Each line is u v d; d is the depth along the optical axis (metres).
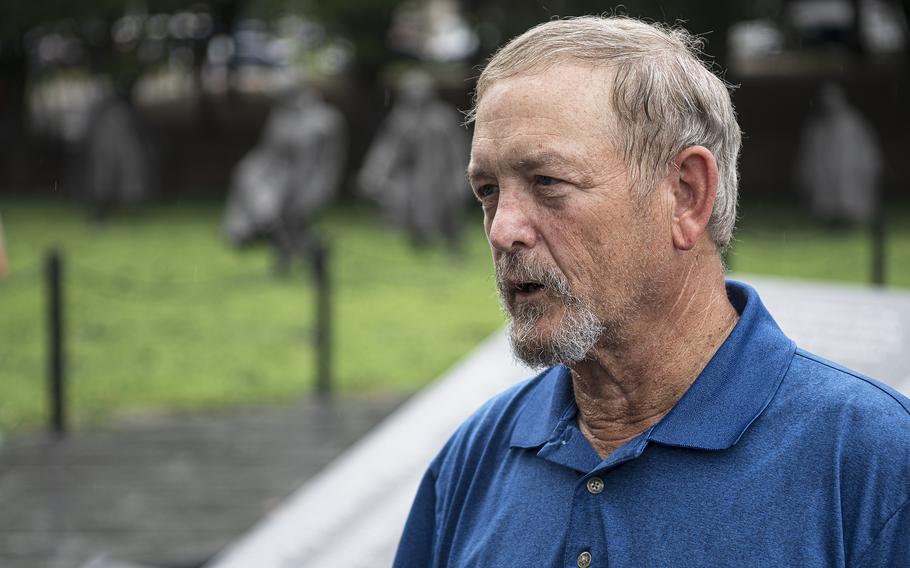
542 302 1.33
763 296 4.11
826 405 1.26
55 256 7.37
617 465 1.30
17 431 7.48
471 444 1.55
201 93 24.70
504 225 1.32
